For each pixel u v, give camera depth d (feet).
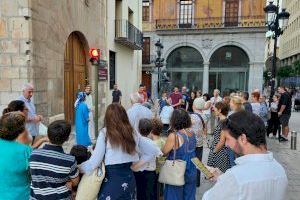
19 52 24.23
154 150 11.14
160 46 70.79
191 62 94.43
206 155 25.43
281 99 32.40
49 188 8.84
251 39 87.04
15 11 23.95
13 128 9.32
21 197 9.11
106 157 9.91
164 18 96.32
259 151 5.04
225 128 5.43
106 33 45.32
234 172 4.83
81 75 38.37
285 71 137.90
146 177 12.34
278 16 35.58
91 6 39.24
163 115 26.94
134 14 62.34
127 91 58.90
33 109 18.34
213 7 92.07
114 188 9.79
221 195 4.83
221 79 92.32
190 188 13.14
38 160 8.83
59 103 30.25
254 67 87.71
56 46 29.30
